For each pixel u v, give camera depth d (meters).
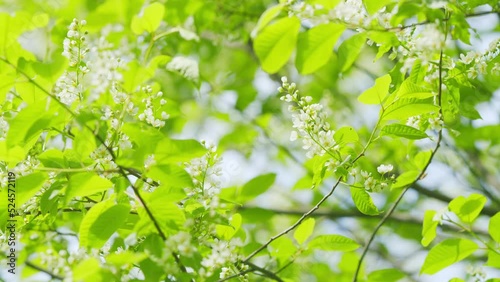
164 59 3.70
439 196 5.98
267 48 2.51
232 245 3.12
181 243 2.80
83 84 3.12
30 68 3.03
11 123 2.83
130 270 2.99
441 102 3.52
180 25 5.09
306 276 5.37
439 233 6.62
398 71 3.55
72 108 3.14
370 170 5.73
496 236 3.33
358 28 2.91
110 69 2.86
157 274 2.86
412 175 3.48
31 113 2.85
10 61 2.88
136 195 2.85
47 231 3.72
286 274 3.75
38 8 5.86
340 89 7.25
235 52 7.31
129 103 3.11
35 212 3.46
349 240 3.55
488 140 6.12
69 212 3.84
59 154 3.21
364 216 6.36
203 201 3.23
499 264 3.34
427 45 2.89
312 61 2.56
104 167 3.14
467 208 3.29
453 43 4.46
